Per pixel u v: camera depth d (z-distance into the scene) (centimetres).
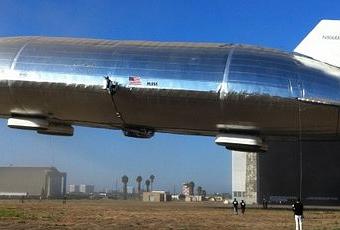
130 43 6106
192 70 5572
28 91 5859
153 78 5581
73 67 5781
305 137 6225
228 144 5809
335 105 5503
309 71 5662
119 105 5781
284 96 5459
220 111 5575
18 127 6200
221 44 6053
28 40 6278
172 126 6109
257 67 5566
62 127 6494
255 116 5575
